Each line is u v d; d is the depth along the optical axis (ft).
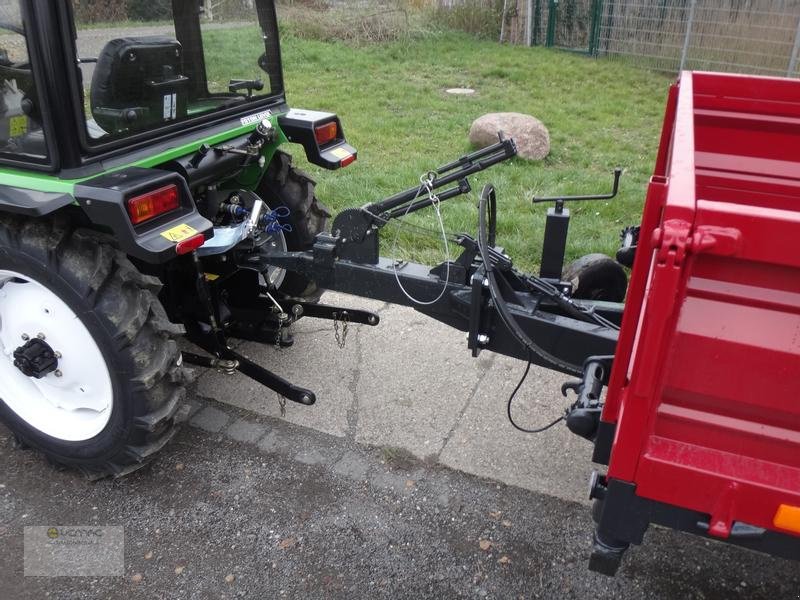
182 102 9.51
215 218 10.42
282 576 8.28
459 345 12.92
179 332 9.23
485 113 29.45
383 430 10.70
